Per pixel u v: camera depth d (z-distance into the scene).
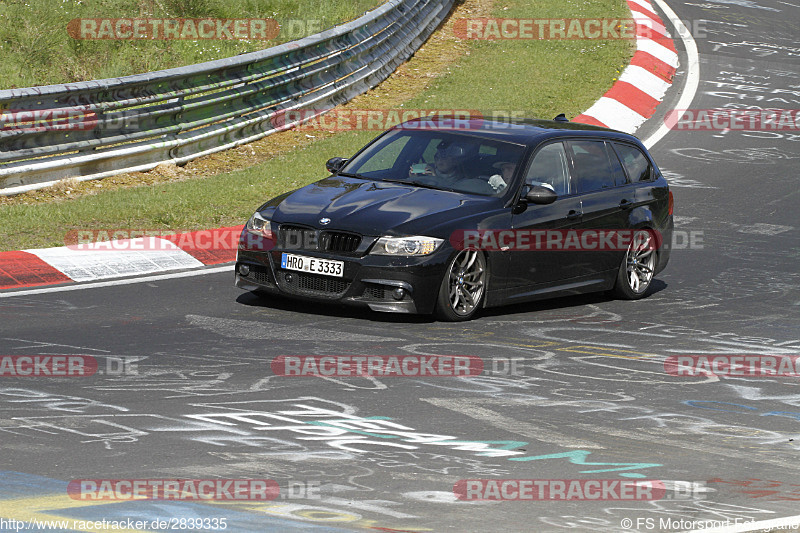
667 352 32.84
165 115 56.25
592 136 40.12
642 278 40.59
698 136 73.00
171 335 31.45
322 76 70.50
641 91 81.00
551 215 37.16
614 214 39.28
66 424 23.34
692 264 46.25
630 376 29.88
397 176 37.44
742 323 37.16
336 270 33.78
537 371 29.80
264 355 29.78
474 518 18.88
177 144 56.53
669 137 72.44
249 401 25.62
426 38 91.25
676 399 27.91
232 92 60.97
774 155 69.12
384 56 80.00
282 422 24.17
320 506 19.09
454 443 23.34
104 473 20.44
